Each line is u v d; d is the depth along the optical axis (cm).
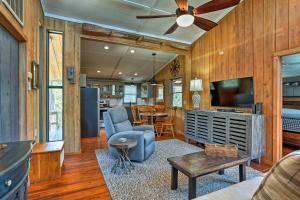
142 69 762
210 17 407
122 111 385
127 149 293
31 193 215
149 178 252
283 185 86
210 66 445
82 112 534
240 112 346
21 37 211
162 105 707
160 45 475
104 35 398
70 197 206
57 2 325
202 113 404
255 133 300
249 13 343
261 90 322
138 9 355
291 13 276
